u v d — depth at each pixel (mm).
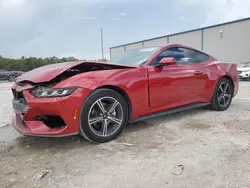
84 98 2336
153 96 2922
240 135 2648
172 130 2920
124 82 2631
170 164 1977
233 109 4051
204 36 22062
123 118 2684
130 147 2393
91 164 2039
